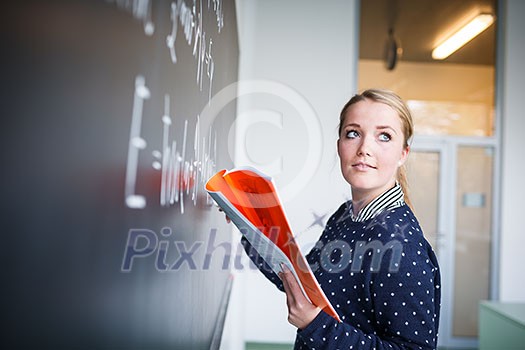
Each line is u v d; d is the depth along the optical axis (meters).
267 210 0.61
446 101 4.32
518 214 4.23
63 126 0.23
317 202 4.10
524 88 4.27
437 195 4.27
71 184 0.24
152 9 0.38
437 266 0.84
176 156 0.52
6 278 0.19
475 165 4.29
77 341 0.25
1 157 0.18
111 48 0.29
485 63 4.34
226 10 1.36
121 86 0.31
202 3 0.71
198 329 0.83
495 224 4.25
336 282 0.87
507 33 4.26
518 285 4.21
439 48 4.34
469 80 4.33
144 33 0.36
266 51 4.17
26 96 0.20
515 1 4.25
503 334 2.46
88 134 0.26
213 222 1.17
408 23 4.32
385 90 0.93
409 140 0.95
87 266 0.26
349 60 4.20
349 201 1.05
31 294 0.21
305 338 0.77
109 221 0.30
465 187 4.28
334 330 0.75
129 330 0.36
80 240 0.25
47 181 0.22
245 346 4.01
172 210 0.52
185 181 0.61
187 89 0.59
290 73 4.17
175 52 0.49
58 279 0.23
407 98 4.32
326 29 4.20
